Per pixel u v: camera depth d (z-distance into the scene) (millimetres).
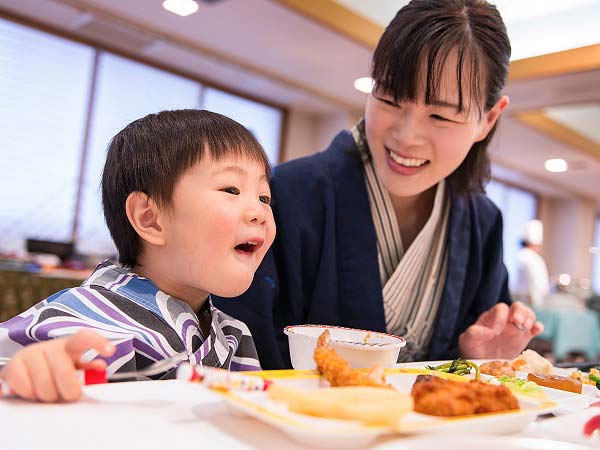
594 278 10352
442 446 407
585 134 6398
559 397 773
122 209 889
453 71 1087
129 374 593
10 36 4145
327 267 1284
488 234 1516
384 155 1220
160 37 4250
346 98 5496
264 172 913
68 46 4418
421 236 1342
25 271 2826
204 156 834
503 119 5211
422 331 1403
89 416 497
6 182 4191
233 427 493
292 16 3664
